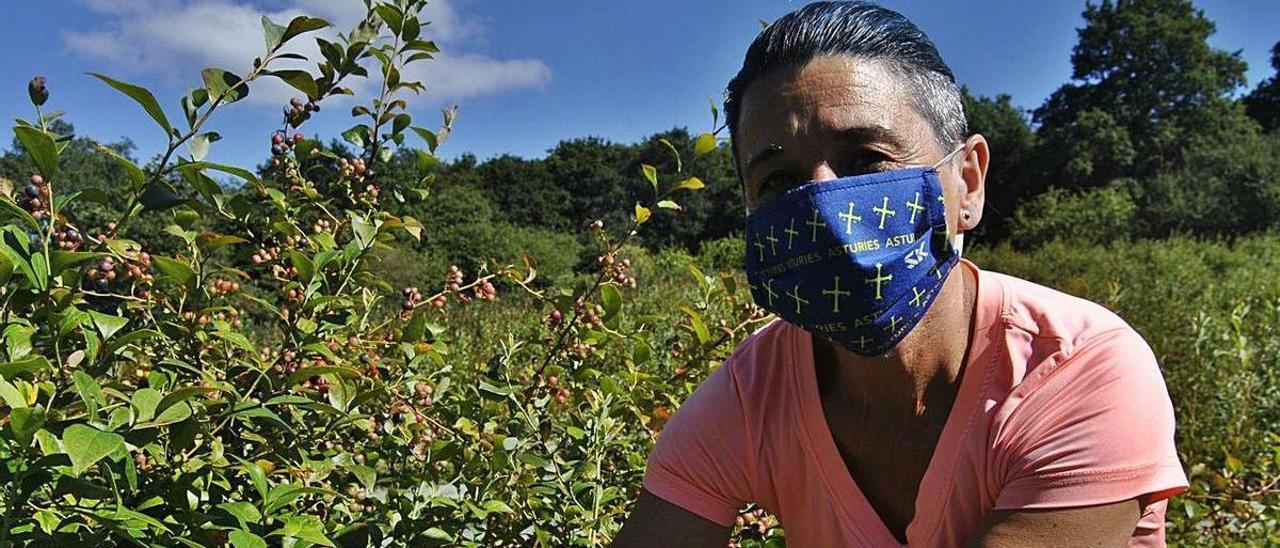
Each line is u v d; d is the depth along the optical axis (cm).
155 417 113
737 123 112
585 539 185
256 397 173
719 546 133
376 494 179
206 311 177
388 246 192
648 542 131
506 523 186
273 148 197
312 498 171
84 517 111
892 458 117
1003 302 111
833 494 121
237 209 192
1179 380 454
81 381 109
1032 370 105
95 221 184
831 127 103
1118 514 99
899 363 111
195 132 137
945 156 111
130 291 175
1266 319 547
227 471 162
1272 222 3194
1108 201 2927
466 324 514
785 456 125
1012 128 4347
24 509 108
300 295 184
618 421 227
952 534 112
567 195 4412
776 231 106
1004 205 4384
